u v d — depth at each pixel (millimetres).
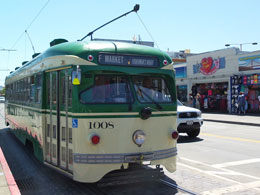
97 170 5531
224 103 27547
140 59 6113
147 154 5852
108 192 6012
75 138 5652
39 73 7621
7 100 15750
